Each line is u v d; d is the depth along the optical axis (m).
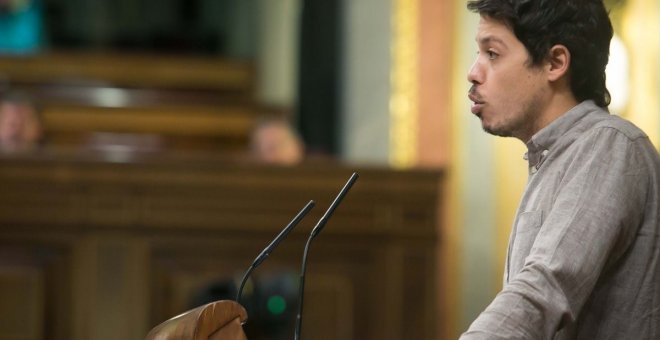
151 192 11.47
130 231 11.45
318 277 11.54
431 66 15.09
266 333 11.37
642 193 4.17
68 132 18.05
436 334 11.63
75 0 23.73
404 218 11.66
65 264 11.38
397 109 15.17
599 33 4.33
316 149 15.54
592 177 4.13
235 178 11.52
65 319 11.33
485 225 14.66
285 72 20.97
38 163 11.43
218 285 11.41
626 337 4.21
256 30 22.78
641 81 14.15
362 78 15.38
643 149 4.21
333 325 11.52
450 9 15.10
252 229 11.53
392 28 15.28
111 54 20.25
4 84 19.06
